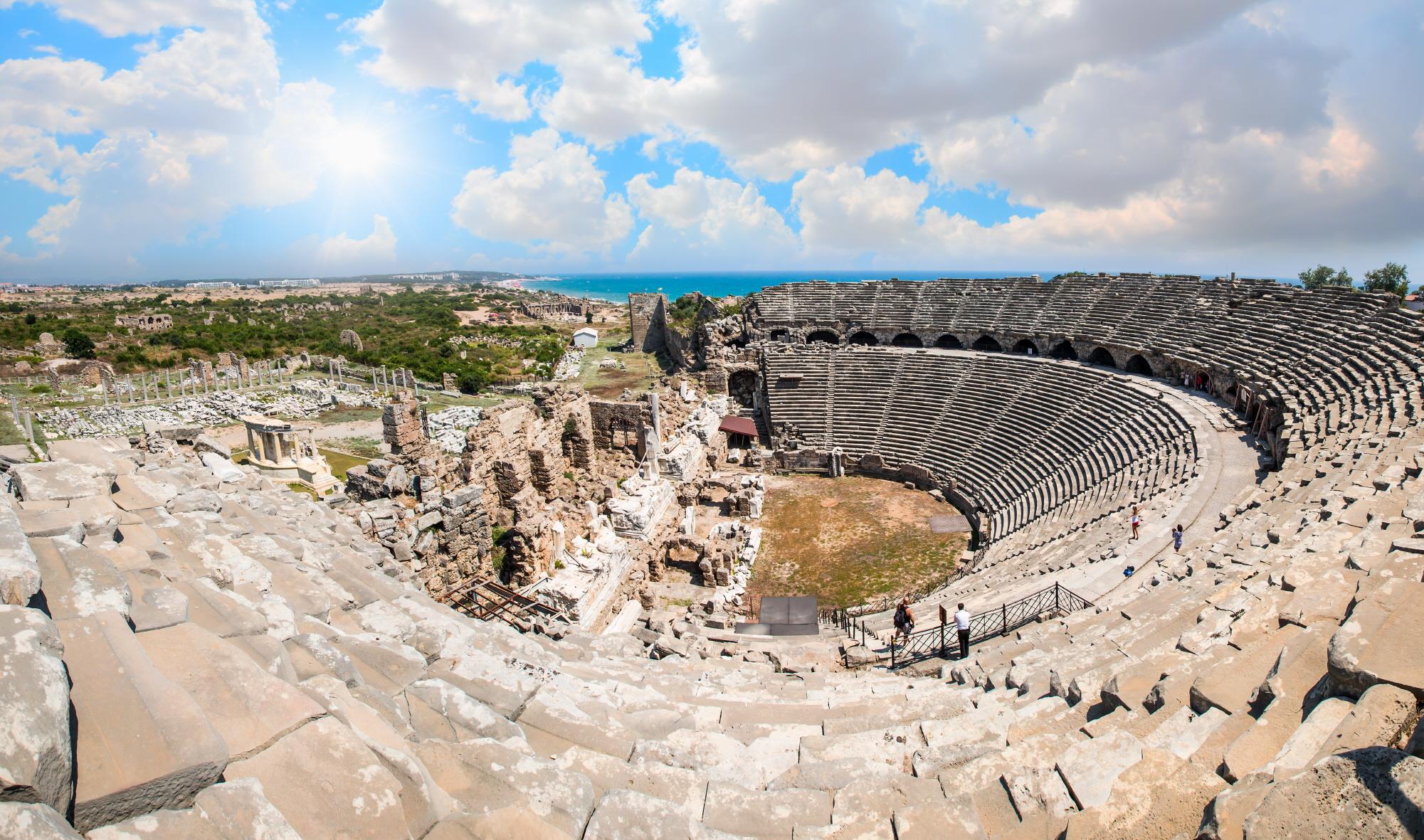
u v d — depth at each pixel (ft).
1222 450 114.83
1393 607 24.18
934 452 171.83
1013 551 110.01
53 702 14.74
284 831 15.34
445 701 27.07
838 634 81.61
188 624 22.71
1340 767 16.78
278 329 469.57
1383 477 56.80
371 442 194.18
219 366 319.88
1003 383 185.16
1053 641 48.65
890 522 142.72
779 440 188.55
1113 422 147.74
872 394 196.44
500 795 20.98
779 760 30.19
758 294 270.46
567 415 137.49
